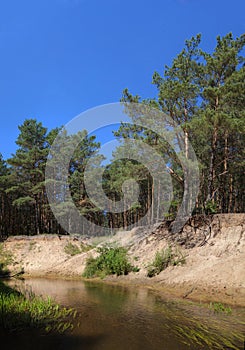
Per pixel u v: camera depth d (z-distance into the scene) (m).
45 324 8.14
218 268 13.21
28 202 32.09
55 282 18.55
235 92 17.28
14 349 6.32
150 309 10.00
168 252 17.06
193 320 8.52
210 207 17.78
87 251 25.47
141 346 6.48
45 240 28.44
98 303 11.13
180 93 19.08
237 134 19.58
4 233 36.47
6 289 12.62
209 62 19.52
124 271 18.53
